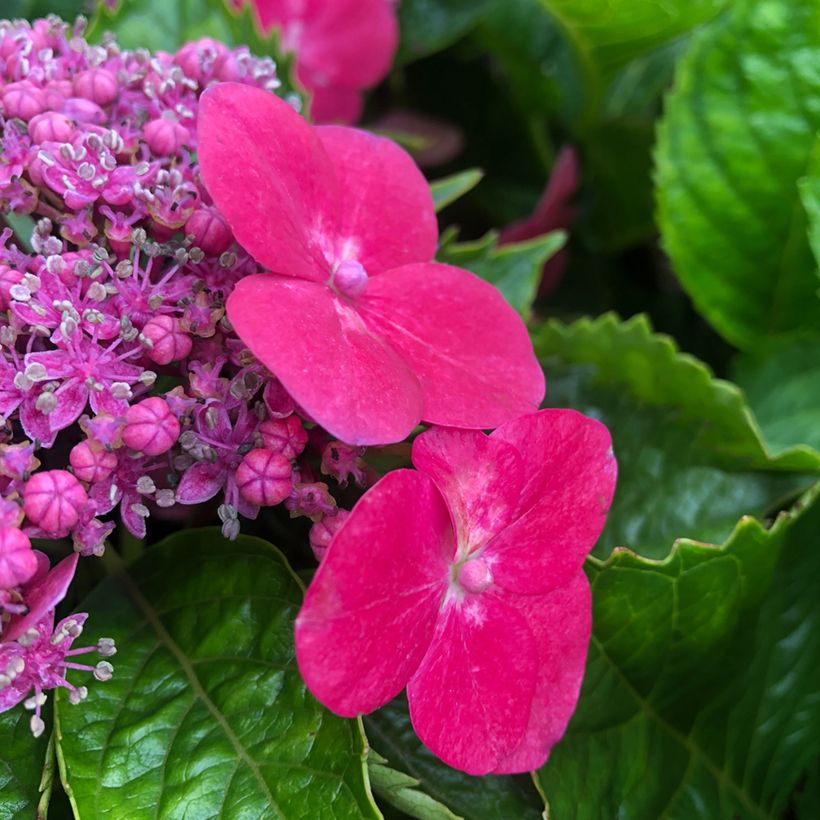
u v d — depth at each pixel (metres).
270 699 0.26
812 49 0.33
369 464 0.28
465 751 0.26
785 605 0.31
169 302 0.26
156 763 0.26
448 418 0.26
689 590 0.29
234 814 0.25
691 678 0.29
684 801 0.29
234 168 0.25
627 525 0.31
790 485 0.31
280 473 0.25
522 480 0.26
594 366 0.31
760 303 0.35
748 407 0.35
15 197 0.26
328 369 0.25
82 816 0.25
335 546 0.24
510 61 0.41
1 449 0.25
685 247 0.34
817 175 0.32
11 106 0.27
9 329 0.25
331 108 0.39
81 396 0.25
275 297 0.25
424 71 0.42
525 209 0.41
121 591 0.27
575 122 0.41
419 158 0.39
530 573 0.27
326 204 0.27
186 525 0.29
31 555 0.24
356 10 0.37
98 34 0.31
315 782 0.25
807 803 0.31
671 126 0.34
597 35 0.36
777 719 0.31
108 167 0.26
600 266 0.40
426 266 0.27
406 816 0.28
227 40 0.31
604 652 0.29
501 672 0.26
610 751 0.29
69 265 0.25
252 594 0.27
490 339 0.27
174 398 0.25
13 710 0.26
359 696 0.25
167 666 0.27
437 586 0.26
